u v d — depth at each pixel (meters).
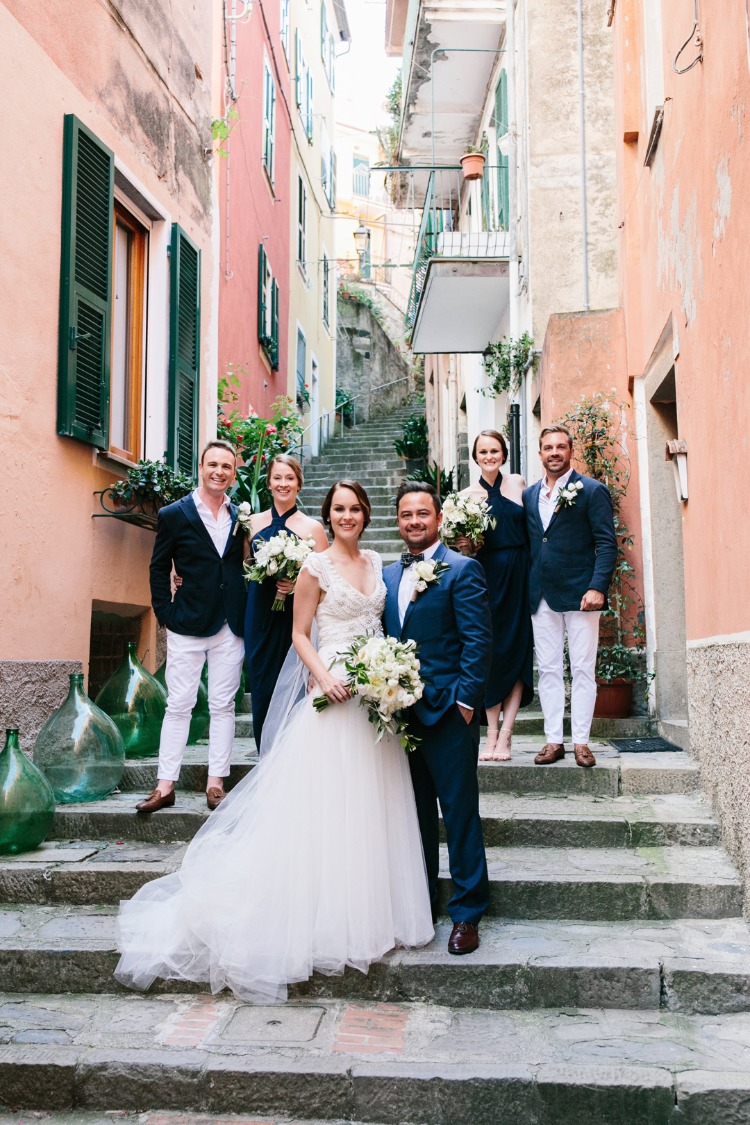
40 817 4.30
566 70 8.14
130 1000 3.48
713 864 4.08
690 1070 2.90
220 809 3.78
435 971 3.43
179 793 5.00
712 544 4.48
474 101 12.13
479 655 3.64
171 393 6.89
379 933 3.47
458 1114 2.87
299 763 3.57
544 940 3.64
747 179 3.74
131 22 6.41
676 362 5.25
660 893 3.87
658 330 5.81
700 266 4.61
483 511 5.04
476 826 3.66
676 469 5.64
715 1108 2.78
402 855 3.62
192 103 7.67
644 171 6.20
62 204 5.38
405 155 13.81
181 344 7.09
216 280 8.59
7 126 4.82
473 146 13.12
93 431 5.57
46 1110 3.00
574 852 4.30
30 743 4.91
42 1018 3.33
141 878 4.03
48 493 5.19
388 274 33.75
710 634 4.59
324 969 3.46
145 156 6.62
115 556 6.02
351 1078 2.91
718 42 4.14
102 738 4.79
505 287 9.64
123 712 5.39
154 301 6.93
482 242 9.42
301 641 3.74
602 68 8.05
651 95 6.03
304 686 3.98
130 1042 3.13
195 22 7.77
